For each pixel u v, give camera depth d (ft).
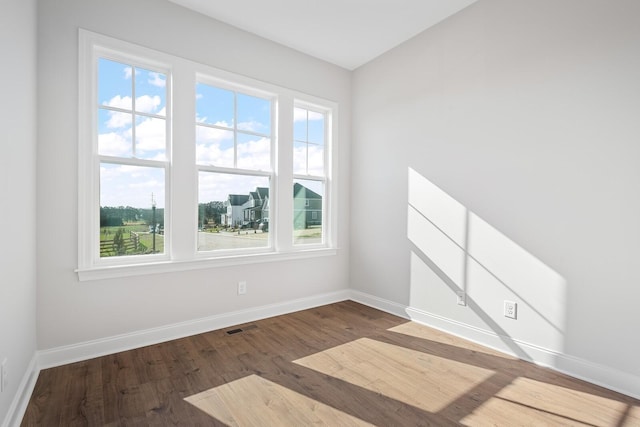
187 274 9.14
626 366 6.41
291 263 11.44
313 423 5.51
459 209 9.33
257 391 6.44
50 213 7.16
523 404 6.09
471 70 9.01
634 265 6.32
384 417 5.69
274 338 9.08
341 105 12.78
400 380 6.91
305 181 12.15
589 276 6.88
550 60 7.43
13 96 5.28
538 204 7.65
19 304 5.70
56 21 7.18
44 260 7.11
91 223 7.70
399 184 11.16
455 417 5.70
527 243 7.86
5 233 4.92
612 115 6.56
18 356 5.65
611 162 6.58
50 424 5.37
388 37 10.64
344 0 8.77
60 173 7.27
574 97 7.07
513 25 8.09
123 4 8.00
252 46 10.31
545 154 7.52
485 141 8.69
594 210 6.81
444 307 9.72
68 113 7.34
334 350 8.35
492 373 7.23
